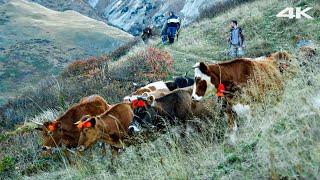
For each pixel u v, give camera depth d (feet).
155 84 37.88
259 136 20.89
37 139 42.57
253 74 26.02
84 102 36.22
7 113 65.62
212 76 25.99
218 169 19.94
